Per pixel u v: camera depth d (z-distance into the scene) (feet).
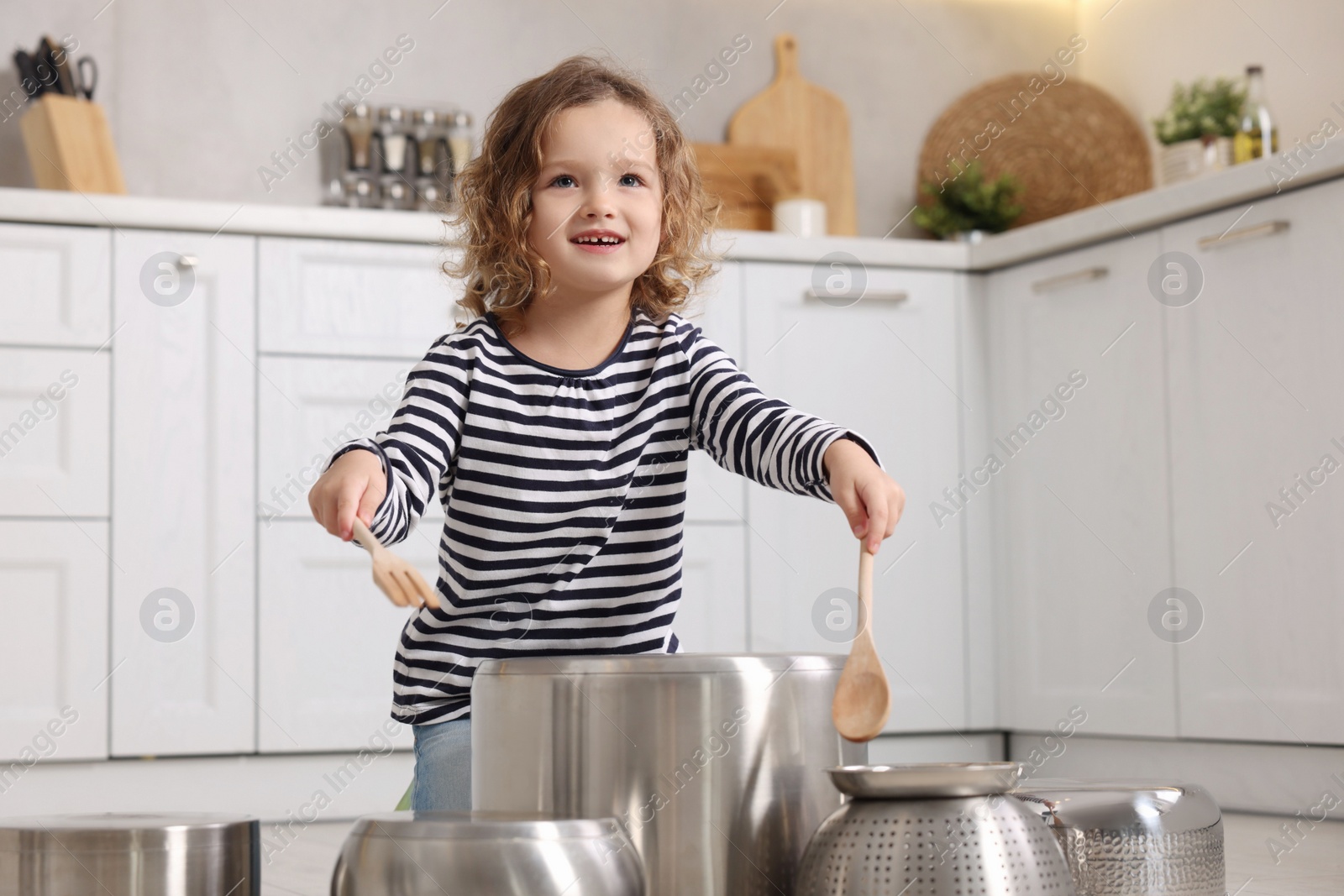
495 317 3.78
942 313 7.75
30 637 6.27
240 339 6.62
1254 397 6.10
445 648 3.77
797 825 3.00
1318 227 5.81
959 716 7.58
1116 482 6.89
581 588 3.81
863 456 3.22
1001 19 9.76
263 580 6.56
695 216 4.09
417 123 8.12
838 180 9.26
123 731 6.34
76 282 6.44
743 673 2.97
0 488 6.28
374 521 3.13
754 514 7.25
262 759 6.54
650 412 3.78
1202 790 3.52
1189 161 7.48
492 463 3.66
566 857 2.72
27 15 7.87
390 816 2.92
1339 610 5.68
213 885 3.06
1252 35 8.16
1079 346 7.14
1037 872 2.72
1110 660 6.91
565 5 8.87
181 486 6.50
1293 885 4.05
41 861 2.96
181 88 8.15
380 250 6.84
